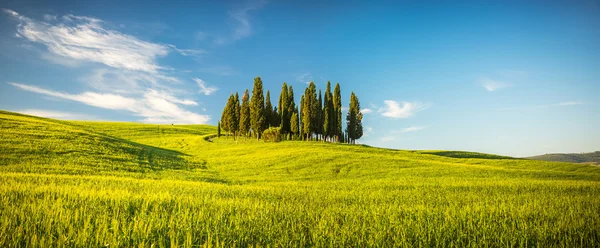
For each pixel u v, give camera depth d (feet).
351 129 323.78
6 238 21.17
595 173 150.92
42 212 28.94
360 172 141.59
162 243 22.95
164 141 304.09
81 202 36.76
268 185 92.02
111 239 22.29
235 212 36.65
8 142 132.26
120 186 63.57
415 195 65.92
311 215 35.42
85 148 150.61
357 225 30.48
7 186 46.52
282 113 322.34
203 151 247.09
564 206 47.96
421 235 27.73
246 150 226.99
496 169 149.48
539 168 175.01
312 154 183.52
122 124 414.00
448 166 155.02
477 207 43.80
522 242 26.53
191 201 42.60
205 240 24.04
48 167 106.42
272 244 24.12
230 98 305.12
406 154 212.43
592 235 29.19
